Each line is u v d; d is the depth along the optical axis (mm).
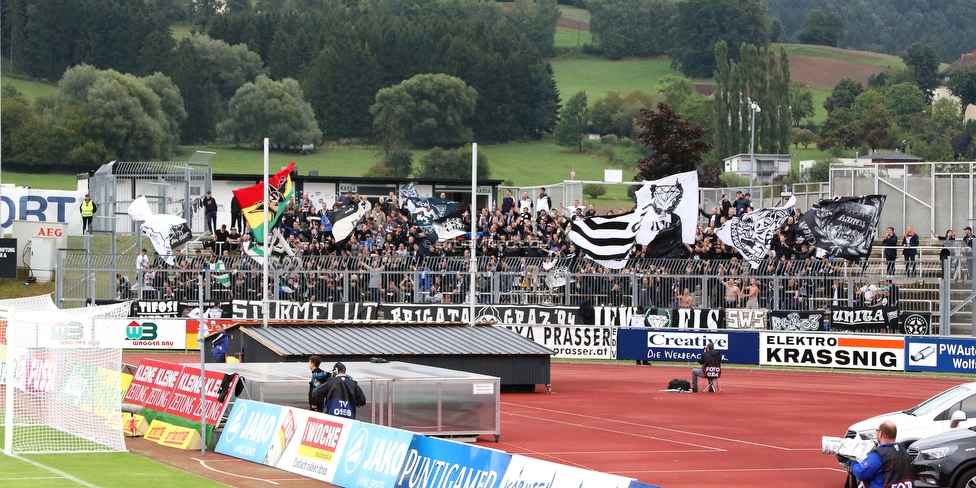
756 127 194875
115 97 165750
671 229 50250
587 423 33000
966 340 46688
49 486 20984
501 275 51344
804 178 134875
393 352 37000
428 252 53094
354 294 50656
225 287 51188
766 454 27750
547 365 40344
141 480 21938
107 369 26531
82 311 27594
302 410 23766
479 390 28359
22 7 199250
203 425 25688
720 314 49906
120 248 63875
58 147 161125
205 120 191625
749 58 196250
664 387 43031
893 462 17172
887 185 64438
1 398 32062
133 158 167250
